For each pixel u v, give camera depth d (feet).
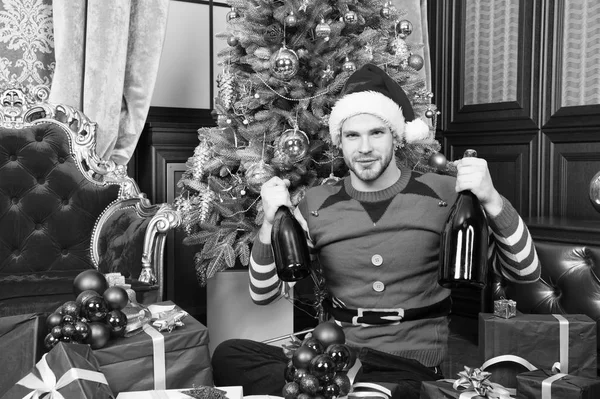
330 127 5.64
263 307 7.94
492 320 4.94
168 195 9.57
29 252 7.78
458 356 8.91
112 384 4.28
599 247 6.95
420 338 5.18
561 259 7.16
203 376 4.63
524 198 10.60
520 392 4.40
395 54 8.26
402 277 5.25
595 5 9.45
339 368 4.10
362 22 7.94
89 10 8.49
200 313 9.99
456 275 4.24
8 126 7.81
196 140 9.80
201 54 10.55
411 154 7.88
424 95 8.54
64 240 7.91
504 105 10.80
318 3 7.34
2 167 7.73
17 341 4.49
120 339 4.46
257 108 7.84
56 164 7.96
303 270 4.87
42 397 3.57
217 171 7.98
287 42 7.57
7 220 7.70
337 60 7.61
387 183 5.43
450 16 11.71
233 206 7.63
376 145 5.21
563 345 4.83
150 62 9.14
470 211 4.41
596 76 9.51
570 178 9.93
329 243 5.46
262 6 7.44
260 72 7.53
